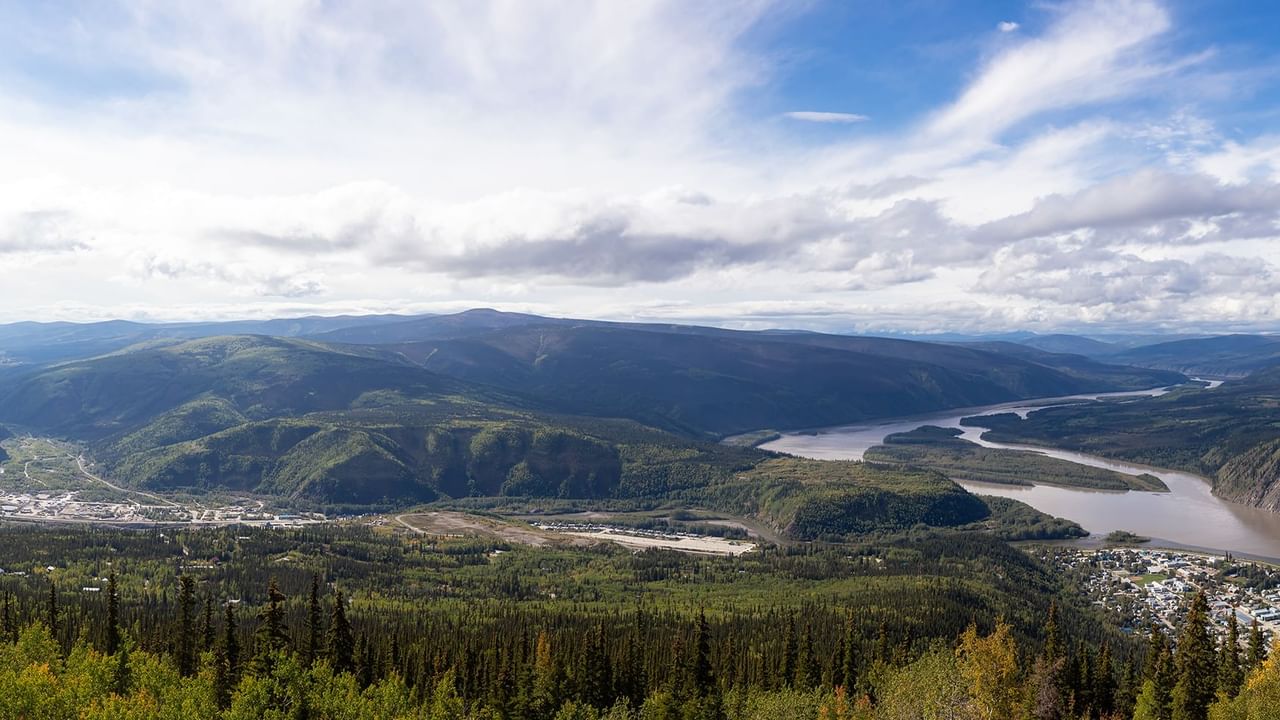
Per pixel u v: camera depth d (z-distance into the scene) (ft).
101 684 653.71
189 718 593.83
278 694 649.20
